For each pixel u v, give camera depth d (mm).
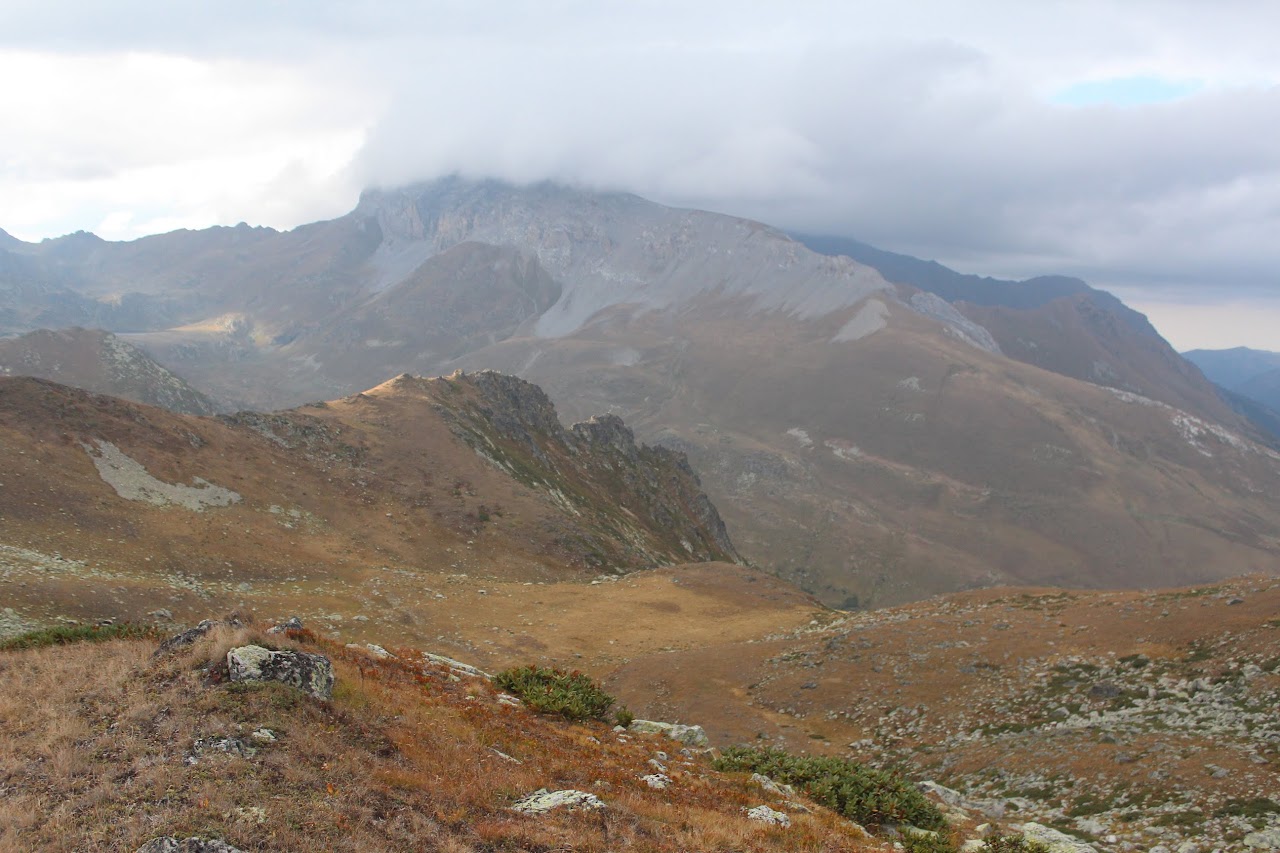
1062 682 40906
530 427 159500
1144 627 43844
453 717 20547
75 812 12398
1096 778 30297
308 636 23828
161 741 14688
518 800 16453
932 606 63719
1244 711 32156
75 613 42375
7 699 16734
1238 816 24734
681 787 20578
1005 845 21531
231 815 12469
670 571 94750
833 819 21031
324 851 12125
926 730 40750
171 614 47469
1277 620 37812
